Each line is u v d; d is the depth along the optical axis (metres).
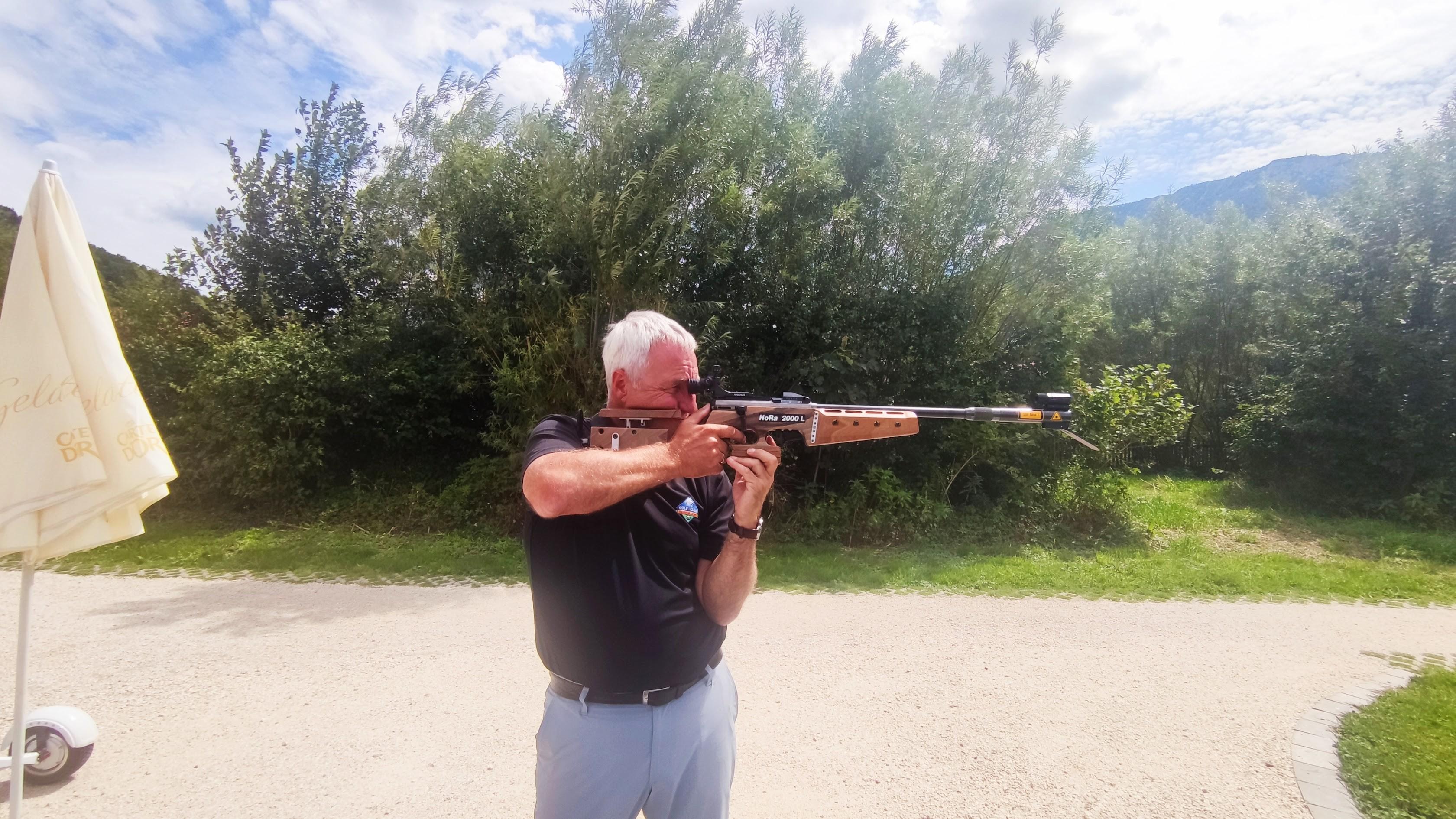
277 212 13.91
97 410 3.02
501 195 11.57
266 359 11.34
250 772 3.89
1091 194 13.14
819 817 3.61
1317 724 4.68
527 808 3.60
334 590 7.47
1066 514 11.53
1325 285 15.02
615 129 9.84
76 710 3.91
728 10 10.98
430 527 10.62
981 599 7.53
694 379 2.24
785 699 4.90
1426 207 13.99
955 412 2.39
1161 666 5.71
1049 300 13.30
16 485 2.84
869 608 7.07
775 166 11.06
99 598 7.07
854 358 10.96
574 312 9.78
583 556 2.05
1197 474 21.22
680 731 2.08
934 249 12.01
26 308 2.93
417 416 12.71
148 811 3.55
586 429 2.33
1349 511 14.21
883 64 12.30
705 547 2.25
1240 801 3.81
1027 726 4.61
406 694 4.86
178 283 13.38
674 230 9.95
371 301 13.18
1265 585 8.36
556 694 2.09
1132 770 4.10
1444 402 13.61
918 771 4.04
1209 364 22.78
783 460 11.06
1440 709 4.89
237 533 10.16
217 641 5.86
